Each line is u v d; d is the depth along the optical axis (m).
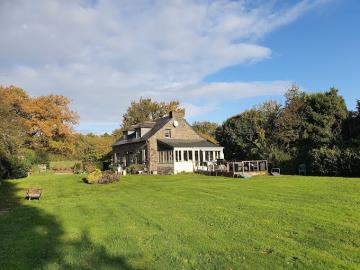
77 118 66.75
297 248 9.74
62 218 15.69
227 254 9.45
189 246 10.34
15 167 41.94
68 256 9.84
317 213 14.13
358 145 36.62
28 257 9.95
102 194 25.19
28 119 62.25
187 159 47.38
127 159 57.75
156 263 8.98
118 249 10.32
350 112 42.91
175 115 53.56
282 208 15.61
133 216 15.46
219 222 13.34
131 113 87.50
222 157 50.09
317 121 42.41
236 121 54.66
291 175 35.53
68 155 67.12
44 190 29.27
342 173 32.72
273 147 44.34
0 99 39.41
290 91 52.41
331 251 9.40
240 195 20.72
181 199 20.31
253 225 12.59
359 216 13.27
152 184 30.78
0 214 18.03
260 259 8.95
